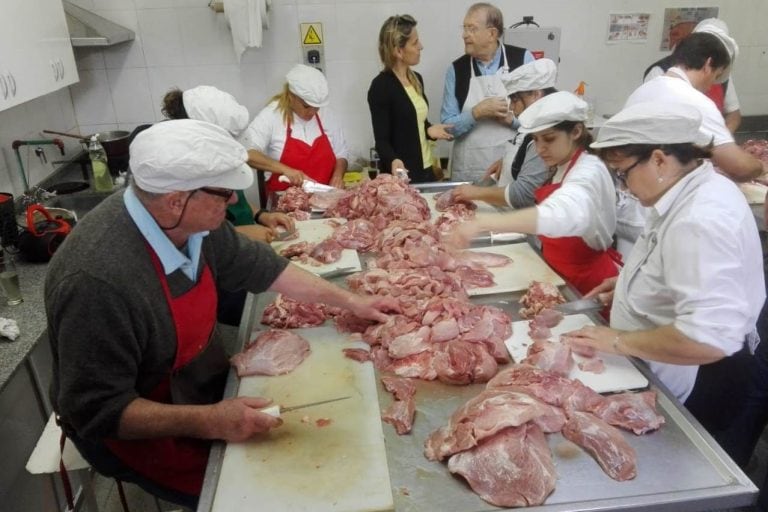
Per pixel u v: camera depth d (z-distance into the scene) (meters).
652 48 4.57
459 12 4.34
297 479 1.37
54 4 3.30
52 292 1.38
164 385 1.63
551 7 4.40
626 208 2.68
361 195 2.97
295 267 1.96
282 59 4.39
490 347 1.78
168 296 1.52
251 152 3.34
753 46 4.62
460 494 1.33
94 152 3.61
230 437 1.46
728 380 2.47
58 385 1.61
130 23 4.20
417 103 3.81
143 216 1.45
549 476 1.33
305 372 1.75
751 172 2.76
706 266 1.46
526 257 2.48
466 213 2.86
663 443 1.46
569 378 1.66
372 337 1.88
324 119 3.77
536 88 2.79
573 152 2.33
